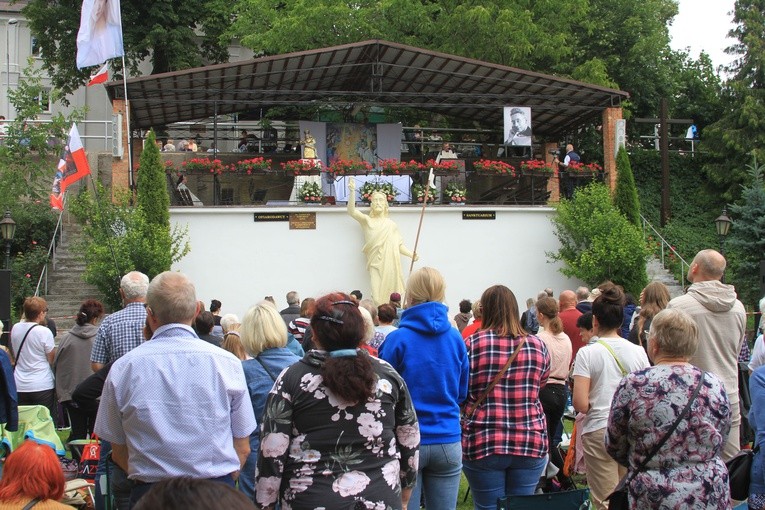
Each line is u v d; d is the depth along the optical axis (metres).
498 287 5.89
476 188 23.08
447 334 5.46
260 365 6.25
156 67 33.03
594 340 6.34
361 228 20.31
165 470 4.21
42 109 26.41
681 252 26.80
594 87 21.95
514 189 22.84
